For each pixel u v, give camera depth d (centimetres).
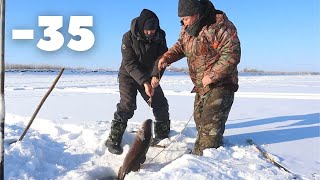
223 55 421
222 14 429
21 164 407
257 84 2253
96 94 1353
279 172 374
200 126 454
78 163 455
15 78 2803
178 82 2455
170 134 555
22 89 1614
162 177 351
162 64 479
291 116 751
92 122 660
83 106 967
